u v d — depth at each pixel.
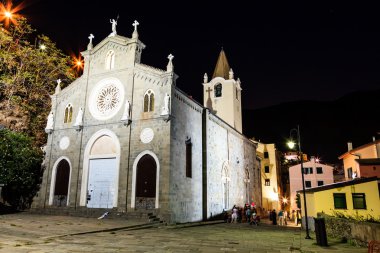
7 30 44.81
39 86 47.22
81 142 34.06
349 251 14.59
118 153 31.47
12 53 45.09
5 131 33.84
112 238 17.34
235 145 49.16
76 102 36.47
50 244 14.41
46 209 32.91
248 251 14.12
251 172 56.31
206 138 37.44
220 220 36.94
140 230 22.47
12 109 42.53
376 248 10.88
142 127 31.02
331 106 168.50
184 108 33.41
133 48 33.88
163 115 29.53
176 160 30.28
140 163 30.22
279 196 71.88
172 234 20.77
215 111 55.25
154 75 31.78
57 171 35.09
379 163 38.34
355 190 27.03
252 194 55.25
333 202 27.05
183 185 31.16
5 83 43.16
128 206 29.45
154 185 28.92
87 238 16.94
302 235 22.66
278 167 75.00
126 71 33.56
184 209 30.83
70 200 32.44
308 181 61.47
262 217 57.44
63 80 51.53
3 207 34.00
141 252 12.95
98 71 35.56
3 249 12.59
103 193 31.55
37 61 47.91
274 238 20.19
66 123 36.28
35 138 43.56
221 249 14.54
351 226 17.53
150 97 31.61
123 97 33.00
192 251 13.66
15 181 32.75
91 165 33.06
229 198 43.47
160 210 27.80
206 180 36.06
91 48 36.94
